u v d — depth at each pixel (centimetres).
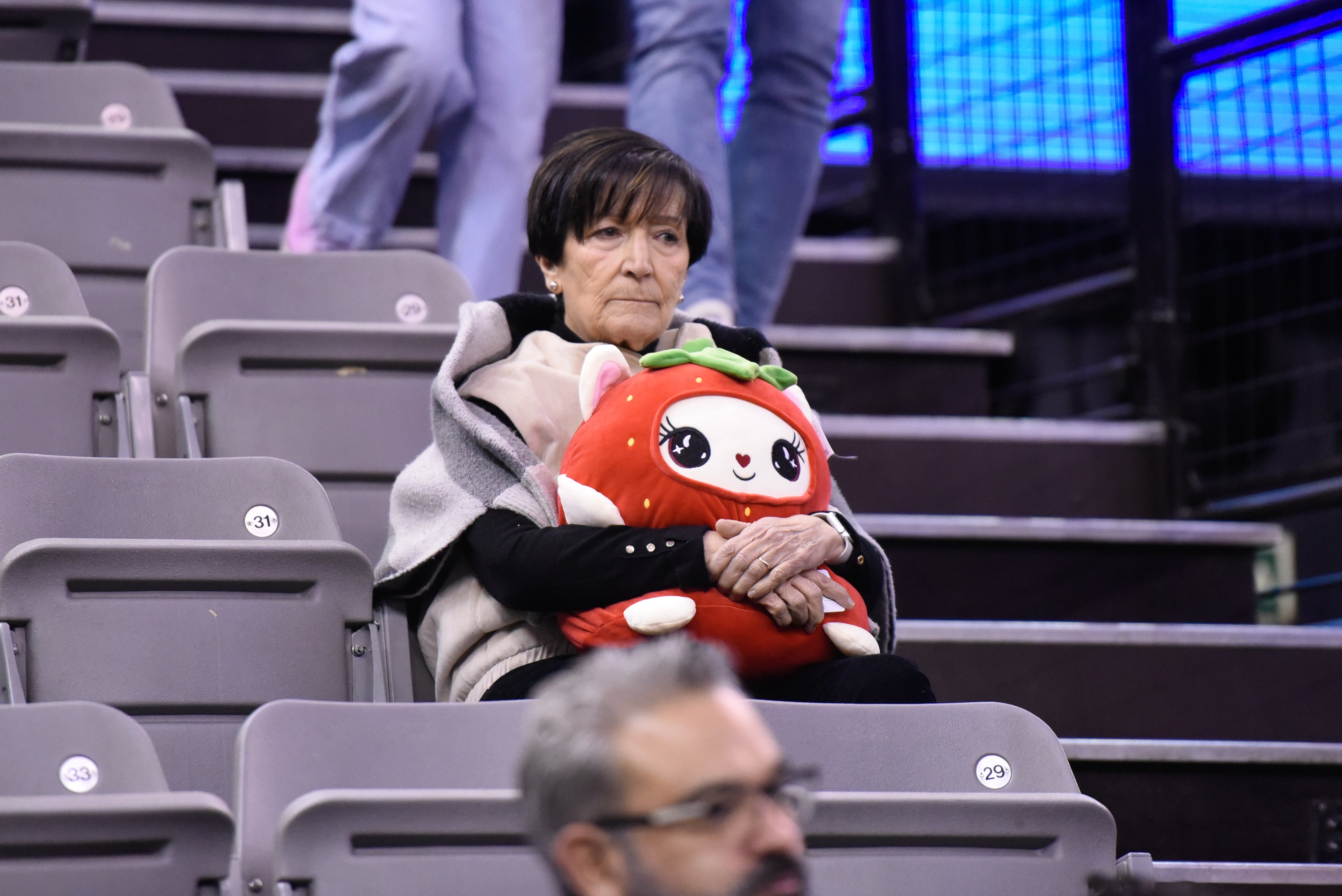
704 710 325
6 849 429
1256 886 670
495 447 595
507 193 952
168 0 1319
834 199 1241
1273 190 992
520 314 643
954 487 995
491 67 949
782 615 552
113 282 894
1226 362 1008
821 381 1052
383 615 614
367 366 733
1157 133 1041
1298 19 980
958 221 1157
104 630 568
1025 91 1121
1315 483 959
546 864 332
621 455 562
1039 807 504
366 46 919
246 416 716
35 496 608
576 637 561
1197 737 828
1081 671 822
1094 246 1081
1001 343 1082
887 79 1195
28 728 480
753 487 565
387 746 497
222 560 582
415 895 453
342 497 720
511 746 505
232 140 1211
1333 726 840
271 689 584
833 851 493
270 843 476
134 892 438
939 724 548
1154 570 915
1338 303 955
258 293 805
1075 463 1014
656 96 923
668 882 318
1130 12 1059
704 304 912
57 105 1000
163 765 568
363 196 961
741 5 1155
